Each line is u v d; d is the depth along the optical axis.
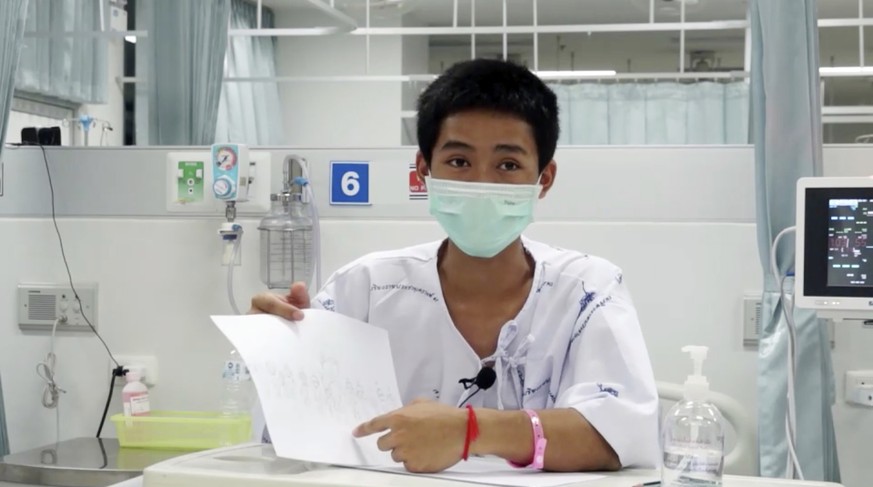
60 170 2.11
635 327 1.09
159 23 2.23
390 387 1.02
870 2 4.83
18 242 2.11
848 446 1.92
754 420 1.91
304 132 5.12
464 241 1.08
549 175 1.17
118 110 3.42
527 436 0.92
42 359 2.11
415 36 5.41
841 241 1.51
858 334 1.91
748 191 1.94
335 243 2.03
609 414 0.96
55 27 2.90
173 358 2.07
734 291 1.94
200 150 2.06
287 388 0.90
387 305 1.16
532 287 1.14
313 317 1.03
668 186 1.95
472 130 1.04
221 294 2.05
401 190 2.01
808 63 1.77
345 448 0.87
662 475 0.90
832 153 1.94
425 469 0.86
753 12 1.84
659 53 6.00
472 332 1.14
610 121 4.04
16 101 2.95
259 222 2.03
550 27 2.68
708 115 3.96
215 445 1.87
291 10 5.02
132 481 1.00
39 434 2.11
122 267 2.09
